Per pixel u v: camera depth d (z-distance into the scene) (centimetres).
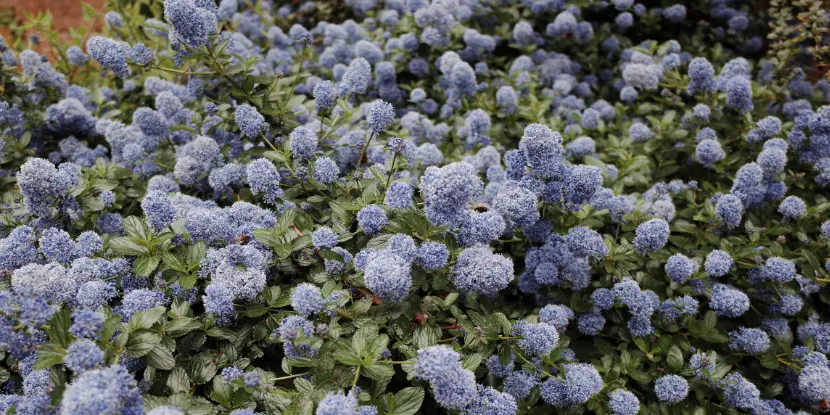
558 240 77
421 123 100
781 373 80
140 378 65
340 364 62
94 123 97
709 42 136
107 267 66
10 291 64
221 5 116
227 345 66
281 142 80
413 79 121
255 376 59
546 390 68
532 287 79
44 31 122
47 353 57
